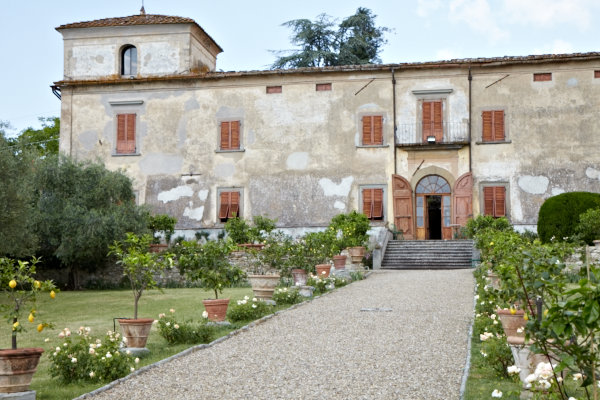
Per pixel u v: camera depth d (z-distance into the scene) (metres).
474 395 6.54
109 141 28.86
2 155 17.30
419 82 27.36
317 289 16.16
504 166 26.44
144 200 28.38
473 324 10.38
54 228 21.45
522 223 26.02
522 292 6.25
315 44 40.22
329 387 7.04
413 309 12.78
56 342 10.55
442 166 26.92
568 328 4.01
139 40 29.52
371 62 39.34
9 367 6.23
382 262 23.91
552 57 26.19
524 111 26.52
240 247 21.91
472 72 26.97
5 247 17.72
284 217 27.44
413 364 8.06
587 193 21.72
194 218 28.00
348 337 9.96
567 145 26.11
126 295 18.47
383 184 27.11
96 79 29.45
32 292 6.83
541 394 5.24
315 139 27.72
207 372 7.84
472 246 24.20
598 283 3.92
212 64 32.56
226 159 28.14
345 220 23.83
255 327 11.01
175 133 28.55
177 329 9.80
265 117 28.11
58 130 39.28
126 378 7.54
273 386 7.13
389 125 27.34
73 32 29.84
